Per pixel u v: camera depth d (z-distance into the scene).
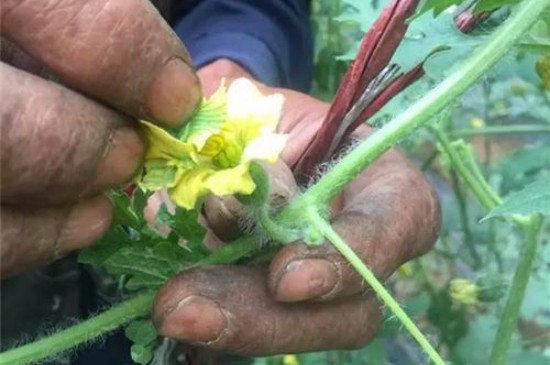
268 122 0.20
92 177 0.19
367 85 0.24
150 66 0.19
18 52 0.21
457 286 0.46
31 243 0.20
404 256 0.25
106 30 0.18
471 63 0.22
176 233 0.22
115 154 0.19
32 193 0.19
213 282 0.22
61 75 0.19
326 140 0.24
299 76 0.45
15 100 0.18
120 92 0.19
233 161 0.20
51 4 0.18
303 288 0.22
